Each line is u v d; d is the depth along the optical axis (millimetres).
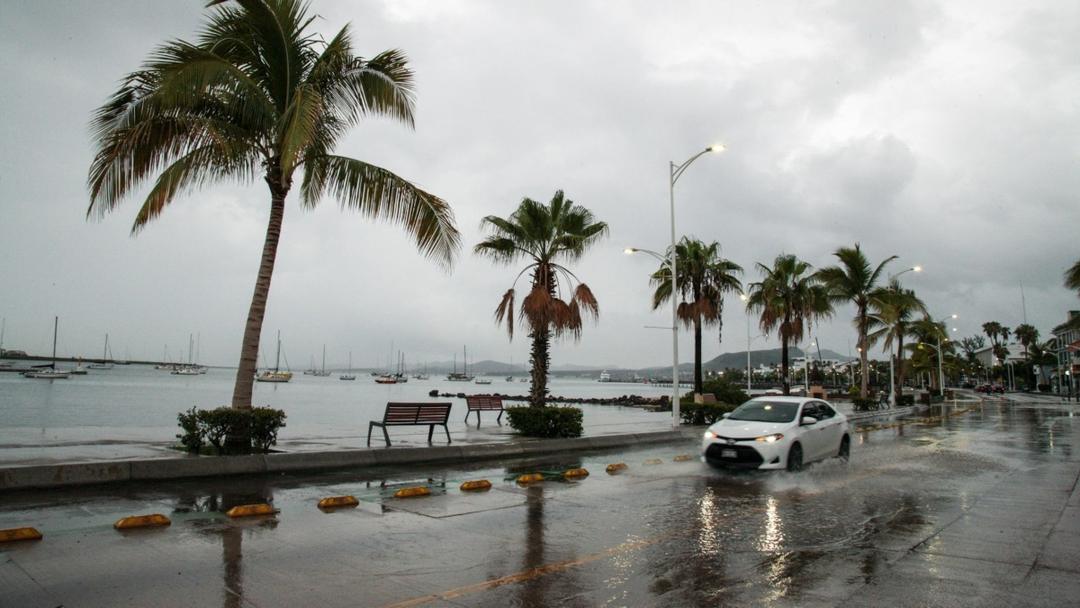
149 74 10328
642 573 5887
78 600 4766
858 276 38375
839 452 14781
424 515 8180
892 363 44750
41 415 30828
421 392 94375
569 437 17469
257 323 11852
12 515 7273
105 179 10398
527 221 19031
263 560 5977
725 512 8719
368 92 12945
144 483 9336
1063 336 91500
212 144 11406
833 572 5984
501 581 5562
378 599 5008
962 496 10117
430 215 12703
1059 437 21641
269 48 11844
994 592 5426
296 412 38281
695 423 25531
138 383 90812
